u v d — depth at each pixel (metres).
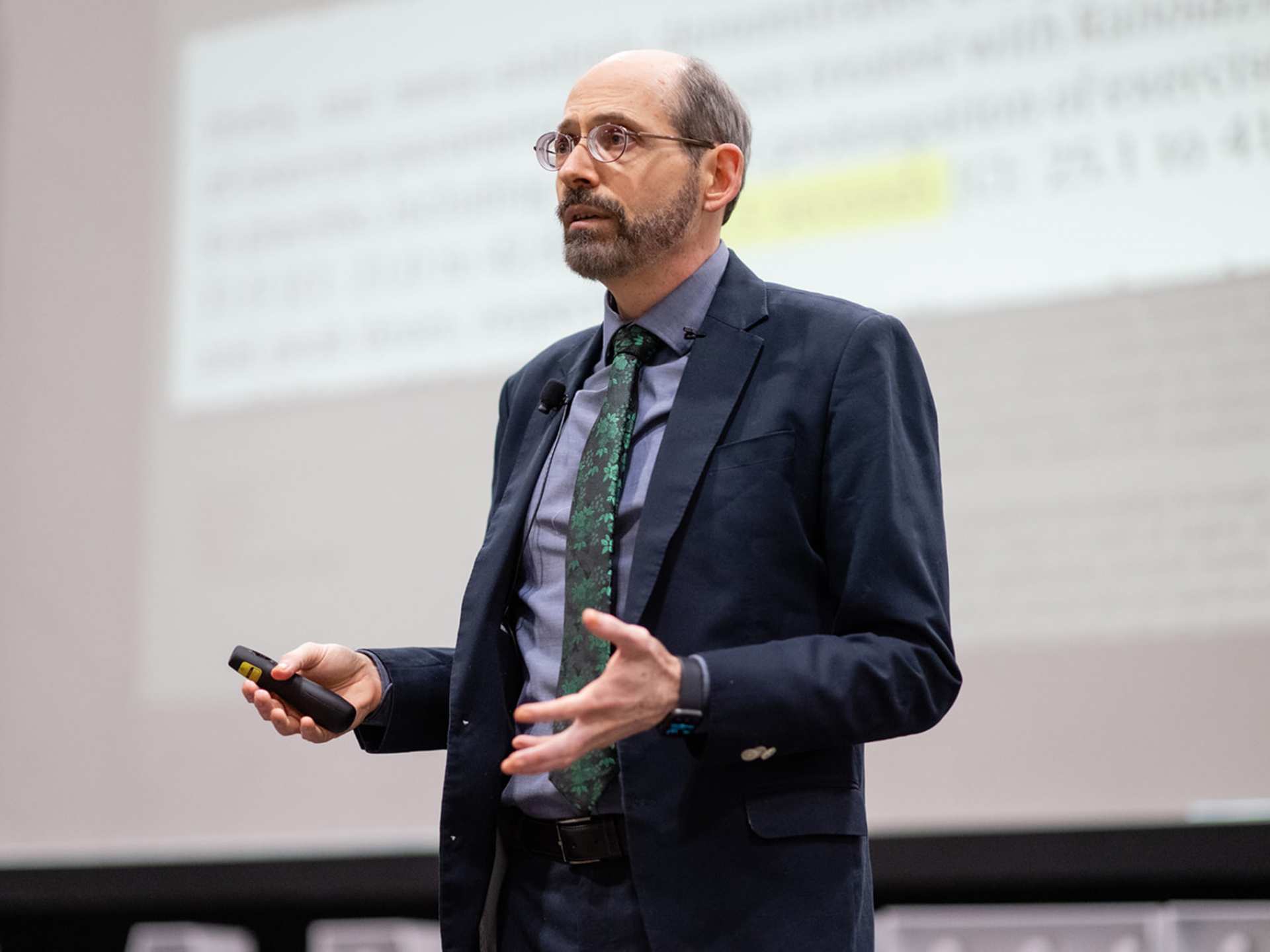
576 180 2.87
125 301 7.27
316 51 7.20
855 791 2.62
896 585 2.55
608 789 2.57
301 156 7.13
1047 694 5.47
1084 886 5.61
